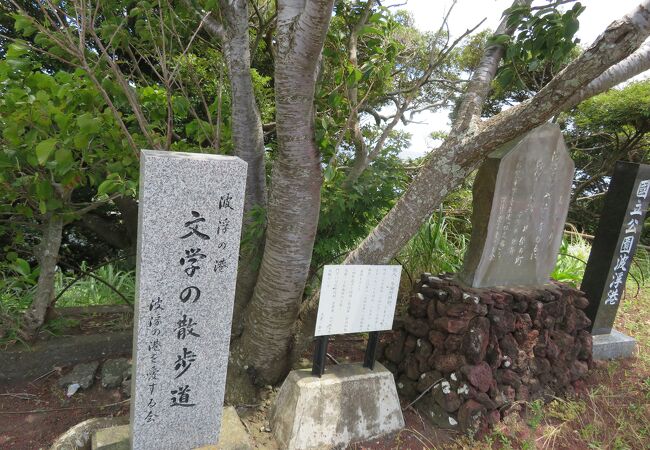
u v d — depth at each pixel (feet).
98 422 7.68
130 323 11.09
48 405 8.71
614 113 27.32
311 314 9.44
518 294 9.69
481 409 8.75
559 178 10.22
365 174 10.37
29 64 7.93
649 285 18.56
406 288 13.51
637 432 9.39
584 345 10.88
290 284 8.30
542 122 7.48
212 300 6.59
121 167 8.43
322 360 8.45
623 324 14.96
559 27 7.95
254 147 9.43
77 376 9.38
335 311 8.20
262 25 9.95
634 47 6.35
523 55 8.93
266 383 9.55
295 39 6.24
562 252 16.78
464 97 8.98
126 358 10.13
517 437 8.83
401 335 10.53
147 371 6.46
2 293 11.01
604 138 31.48
